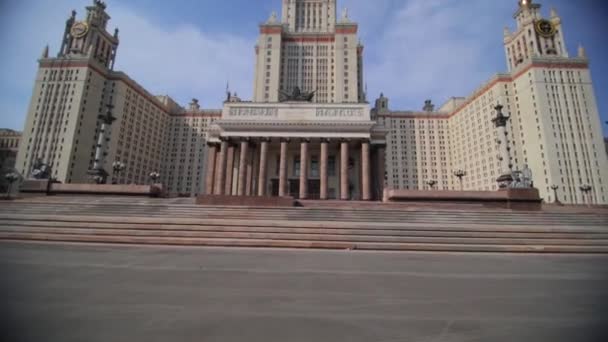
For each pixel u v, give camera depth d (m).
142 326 4.95
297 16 111.62
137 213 21.59
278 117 48.59
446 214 22.75
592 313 5.79
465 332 4.90
